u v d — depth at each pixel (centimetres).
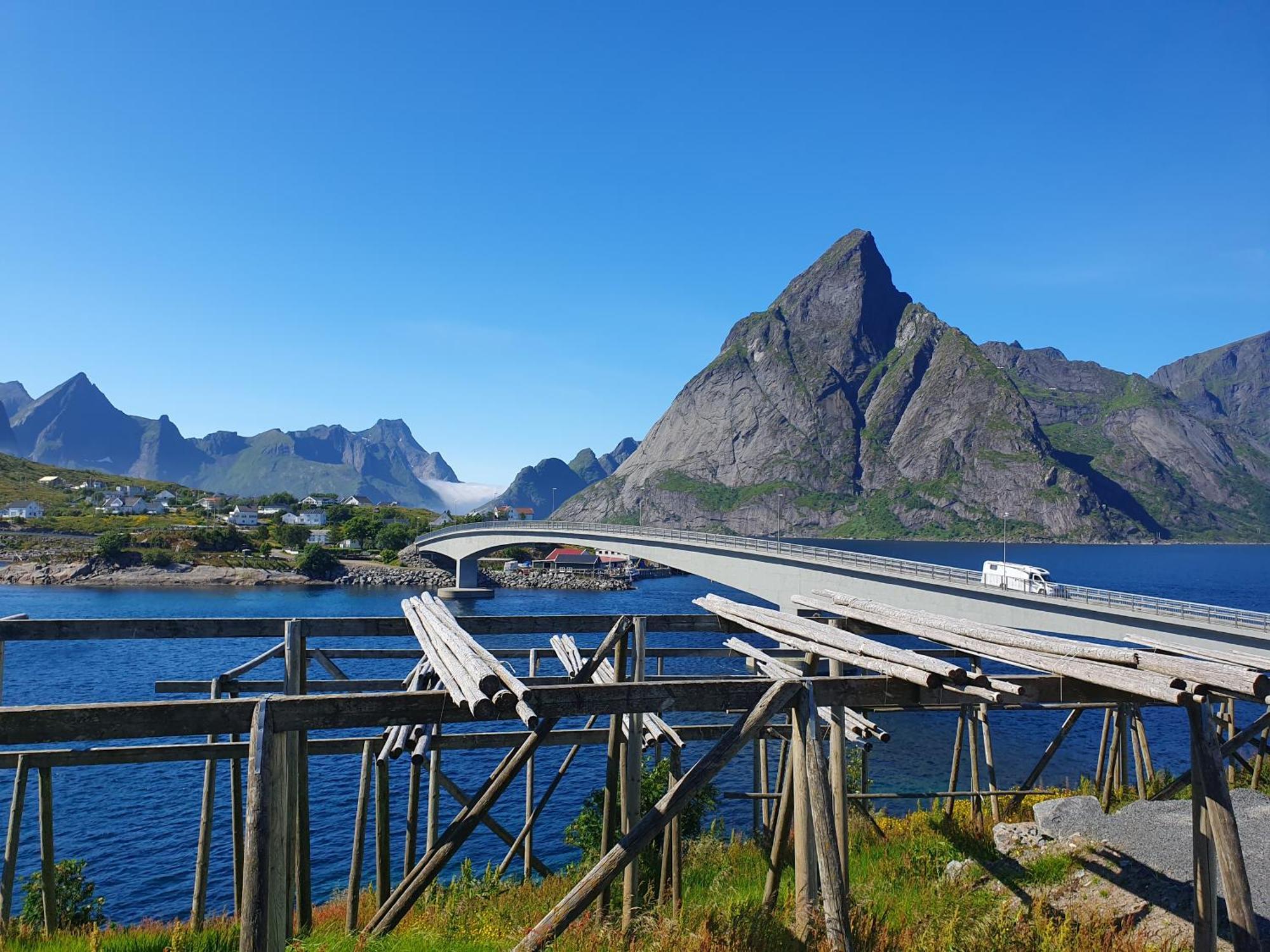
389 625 1131
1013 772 3031
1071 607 3631
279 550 15138
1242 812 1091
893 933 934
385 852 1231
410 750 1186
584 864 1521
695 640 4128
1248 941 615
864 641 888
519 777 3167
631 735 1107
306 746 1048
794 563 5409
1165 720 4244
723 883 1330
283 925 645
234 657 5762
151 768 3278
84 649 6088
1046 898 993
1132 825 1077
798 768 838
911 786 2805
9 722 589
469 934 994
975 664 894
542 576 14750
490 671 710
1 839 2547
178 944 934
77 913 1448
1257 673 617
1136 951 837
